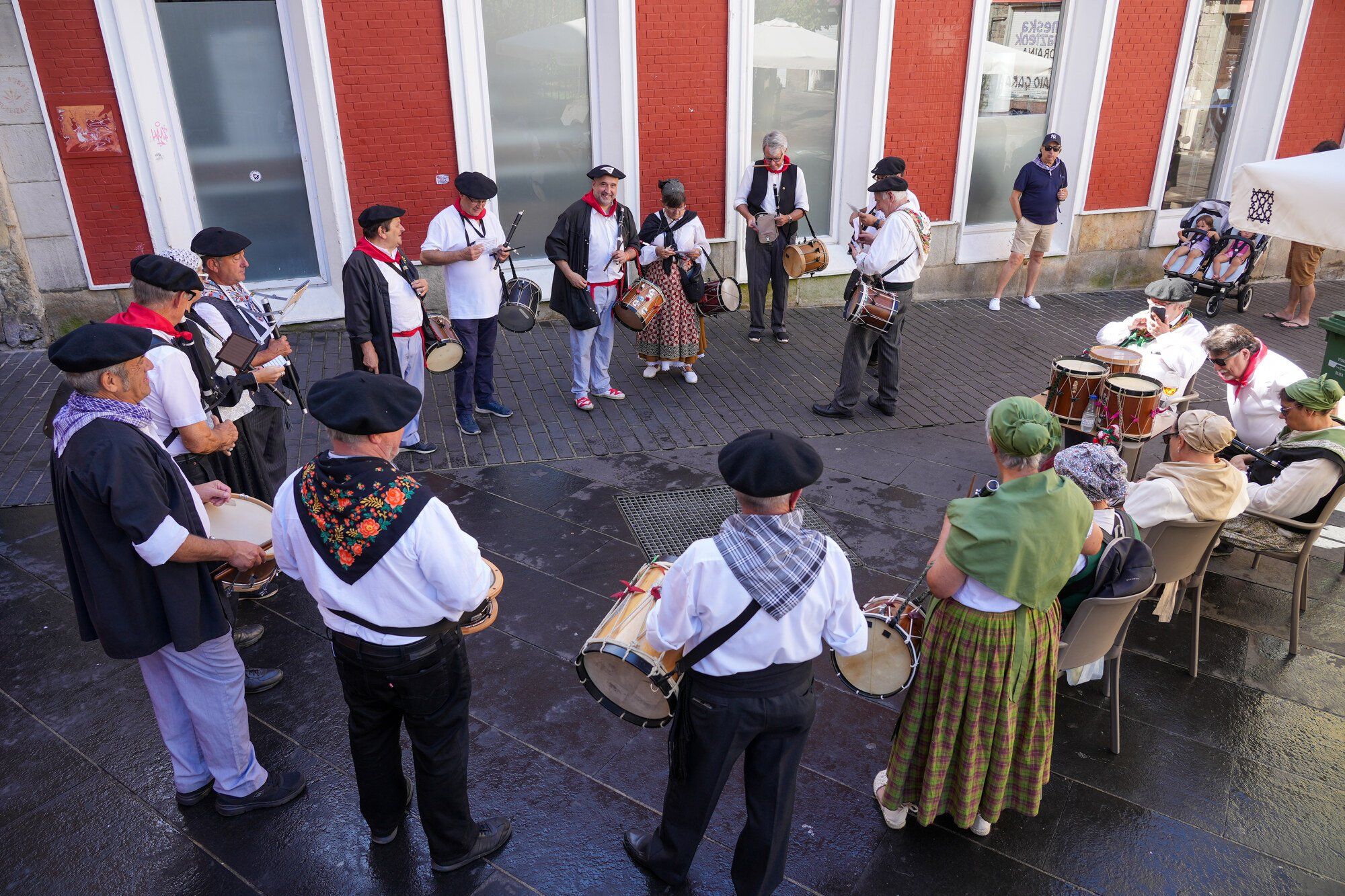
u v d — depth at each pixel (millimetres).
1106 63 9484
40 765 3559
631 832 3211
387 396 2479
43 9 6906
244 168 7973
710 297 7348
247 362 4020
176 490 2850
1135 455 4871
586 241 6508
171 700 3191
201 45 7531
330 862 3158
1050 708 3100
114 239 7691
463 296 6211
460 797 2969
